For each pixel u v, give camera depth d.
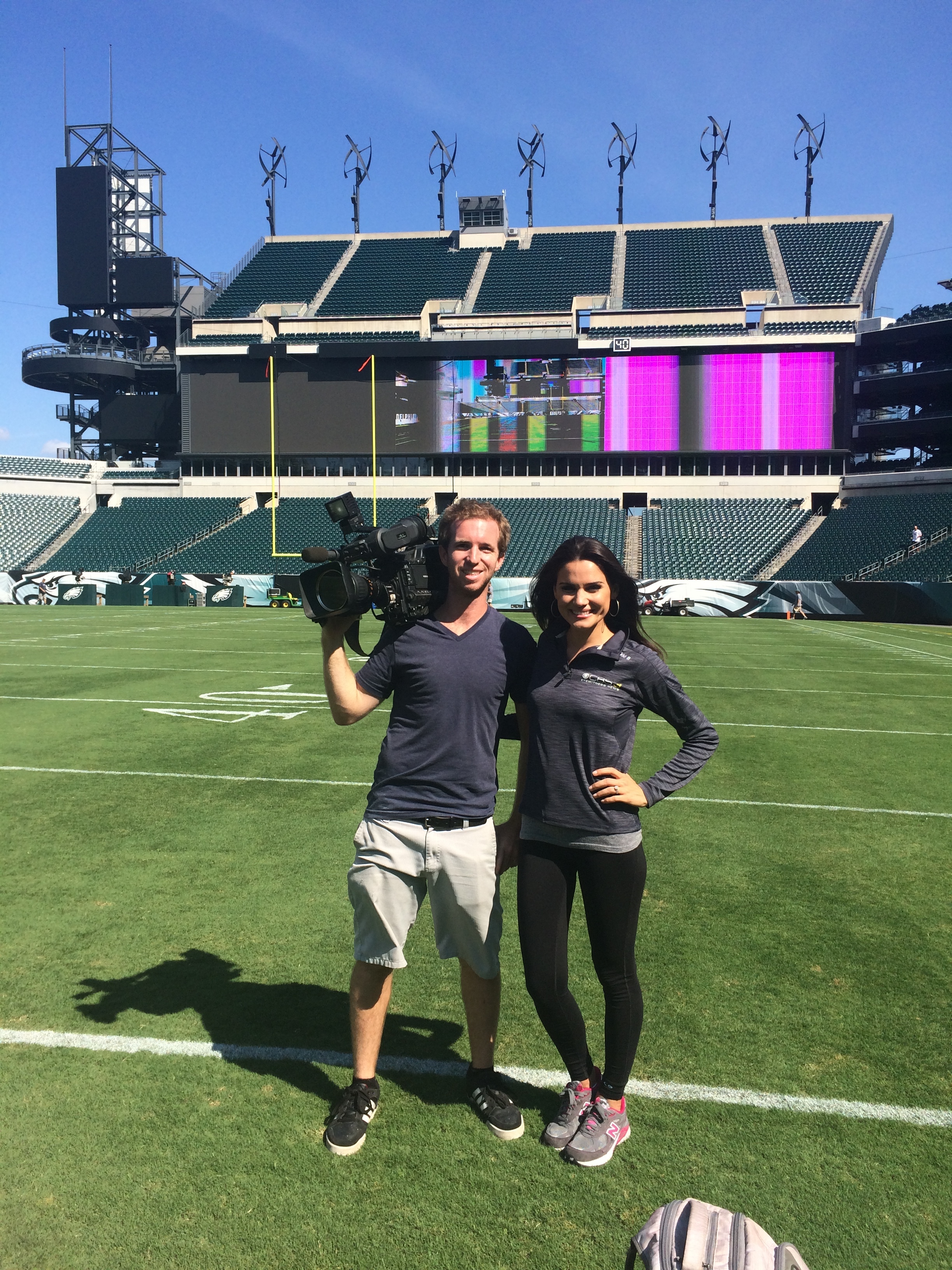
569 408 35.47
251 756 7.32
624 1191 2.14
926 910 4.02
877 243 39.69
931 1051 2.79
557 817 2.32
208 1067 2.67
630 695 2.33
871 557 30.89
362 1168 2.22
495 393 35.81
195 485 39.38
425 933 3.80
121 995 3.13
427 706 2.40
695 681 12.71
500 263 41.09
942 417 33.00
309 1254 1.93
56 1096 2.51
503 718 2.65
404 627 2.44
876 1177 2.19
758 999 3.13
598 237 42.16
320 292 40.50
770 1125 2.40
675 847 4.96
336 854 4.77
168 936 3.65
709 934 3.72
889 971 3.37
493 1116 2.38
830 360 34.03
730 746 7.99
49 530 38.31
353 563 2.43
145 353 43.59
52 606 32.56
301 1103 2.49
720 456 35.72
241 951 3.52
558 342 34.94
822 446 34.28
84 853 4.75
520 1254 1.93
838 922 3.87
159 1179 2.17
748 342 34.16
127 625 22.42
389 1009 3.08
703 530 34.28
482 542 2.36
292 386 37.00
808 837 5.18
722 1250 1.49
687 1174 2.21
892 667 14.70
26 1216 2.03
